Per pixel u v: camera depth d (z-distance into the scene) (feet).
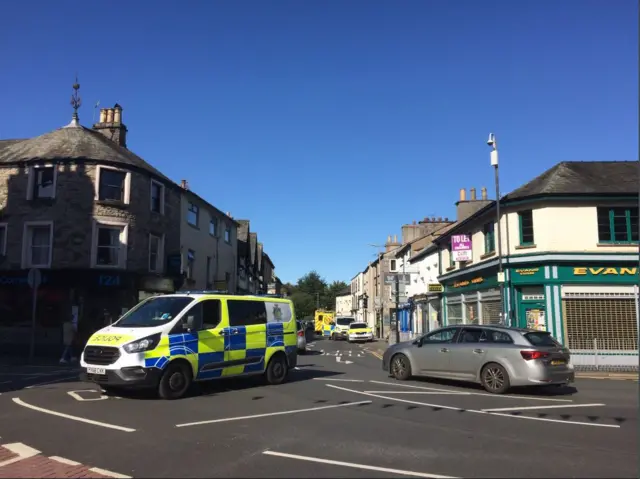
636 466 18.95
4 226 71.67
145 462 18.83
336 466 18.60
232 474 17.57
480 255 74.54
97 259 71.56
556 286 61.93
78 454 19.83
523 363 36.35
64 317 69.77
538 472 18.16
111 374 30.35
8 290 70.90
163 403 30.73
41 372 48.34
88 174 72.28
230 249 116.88
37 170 72.90
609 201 62.08
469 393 36.94
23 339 69.82
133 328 32.27
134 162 77.05
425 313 109.09
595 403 33.22
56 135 76.69
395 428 24.85
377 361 68.69
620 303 61.31
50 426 24.43
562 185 63.82
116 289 71.77
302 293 301.63
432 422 26.37
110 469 17.98
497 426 25.58
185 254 89.92
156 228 79.61
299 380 43.50
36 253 71.51
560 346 38.42
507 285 65.36
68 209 71.05
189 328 33.35
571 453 20.66
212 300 35.99
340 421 26.32
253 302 39.37
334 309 320.09
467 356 39.29
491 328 39.70
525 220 65.31
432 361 41.73
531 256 63.00
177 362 32.48
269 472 17.83
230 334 36.32
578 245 61.98
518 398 34.91
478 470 18.35
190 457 19.51
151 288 75.72
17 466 18.03
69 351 59.31
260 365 38.93
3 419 25.95
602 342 60.49
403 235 145.18
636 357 58.49
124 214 73.92
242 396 34.01
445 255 93.86
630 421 27.14
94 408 28.99
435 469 18.43
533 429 25.00
